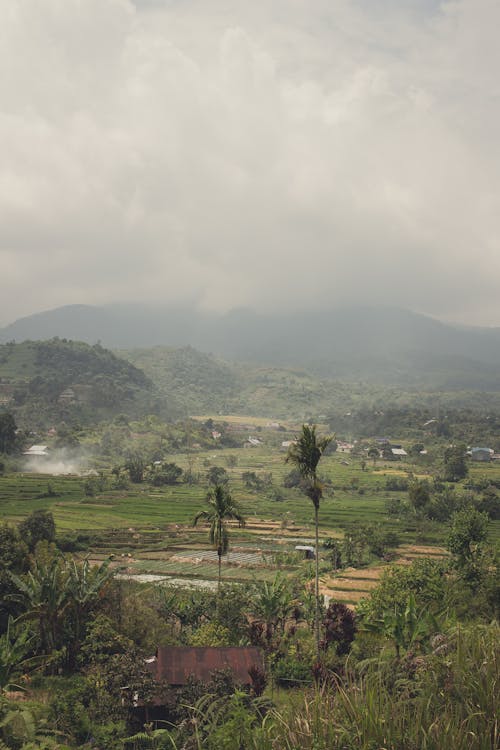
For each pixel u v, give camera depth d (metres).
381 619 41.34
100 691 31.78
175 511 142.38
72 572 46.81
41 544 68.12
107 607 47.00
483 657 11.02
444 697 10.20
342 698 10.45
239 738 11.84
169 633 50.72
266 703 14.95
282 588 57.03
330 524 132.88
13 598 44.94
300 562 101.31
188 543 115.19
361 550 98.06
